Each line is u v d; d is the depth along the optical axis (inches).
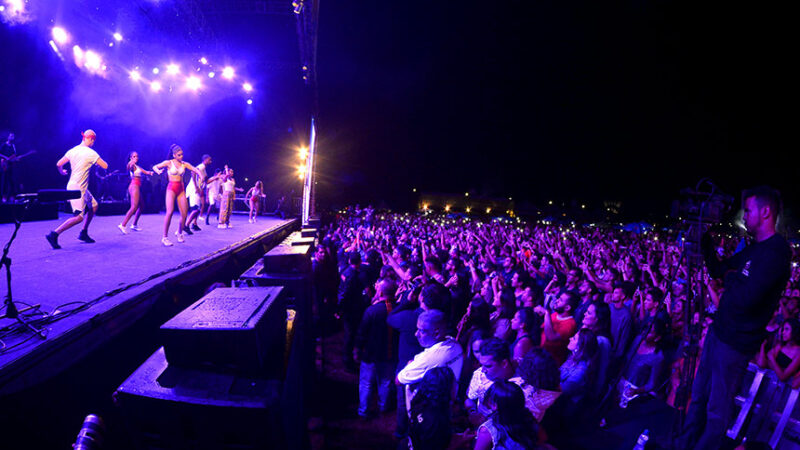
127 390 74.5
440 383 109.3
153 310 168.6
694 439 129.0
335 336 322.0
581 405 158.6
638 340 185.8
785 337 155.9
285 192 1075.9
